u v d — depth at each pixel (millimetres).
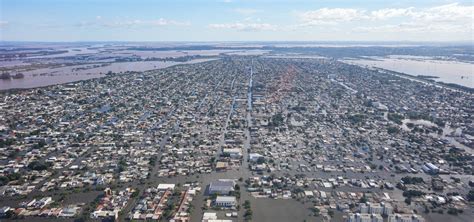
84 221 183250
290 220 184500
